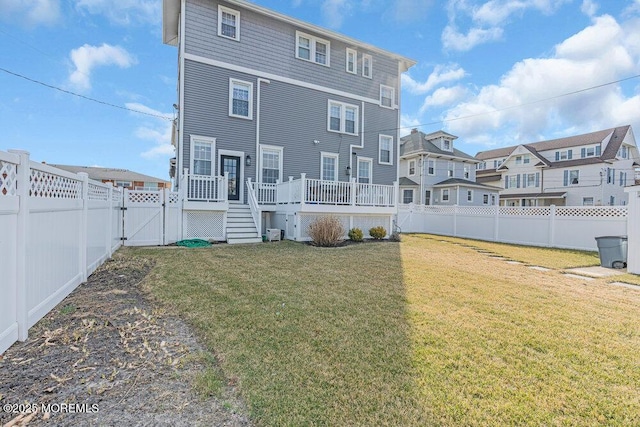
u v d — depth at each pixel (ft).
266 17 40.22
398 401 6.78
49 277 11.25
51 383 7.12
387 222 41.14
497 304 13.55
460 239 43.29
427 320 11.42
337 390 7.11
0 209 7.80
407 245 34.24
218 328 10.26
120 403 6.52
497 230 41.86
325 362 8.28
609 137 88.33
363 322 11.06
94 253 18.03
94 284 15.26
